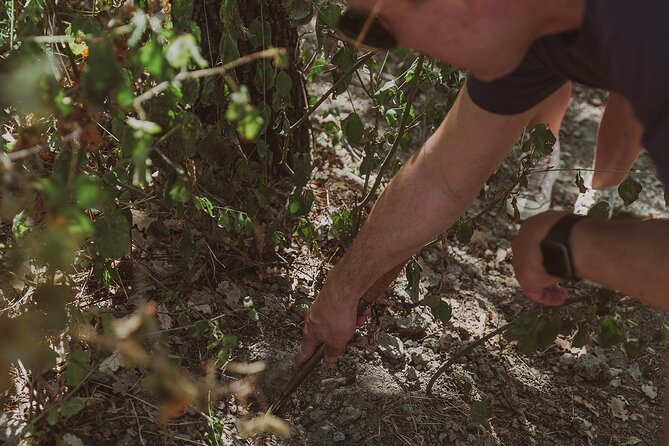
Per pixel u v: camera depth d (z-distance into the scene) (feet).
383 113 8.78
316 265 9.07
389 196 6.39
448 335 8.89
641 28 4.41
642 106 4.65
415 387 8.30
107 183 6.81
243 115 5.05
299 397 7.85
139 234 8.41
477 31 4.72
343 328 6.88
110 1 6.84
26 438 6.64
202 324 7.16
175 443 7.04
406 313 8.93
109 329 6.48
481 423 7.55
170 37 6.51
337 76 8.99
